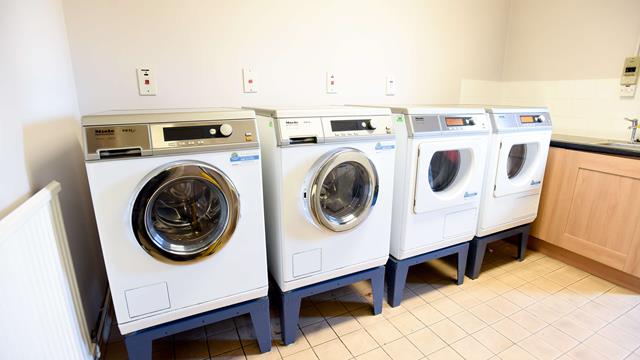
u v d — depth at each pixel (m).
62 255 1.13
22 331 0.83
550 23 2.75
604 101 2.49
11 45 1.03
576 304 1.90
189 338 1.65
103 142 1.07
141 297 1.22
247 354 1.54
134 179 1.13
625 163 1.91
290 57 2.15
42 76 1.27
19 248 0.83
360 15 2.33
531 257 2.48
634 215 1.91
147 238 1.17
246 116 1.30
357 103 2.46
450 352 1.54
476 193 1.97
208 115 1.23
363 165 1.53
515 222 2.23
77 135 1.66
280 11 2.06
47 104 1.30
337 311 1.86
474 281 2.15
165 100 1.87
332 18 2.24
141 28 1.75
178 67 1.86
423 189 1.75
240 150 1.28
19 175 1.01
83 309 1.32
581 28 2.56
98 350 1.40
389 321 1.77
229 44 1.96
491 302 1.92
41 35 1.29
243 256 1.38
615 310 1.84
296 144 1.39
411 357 1.51
